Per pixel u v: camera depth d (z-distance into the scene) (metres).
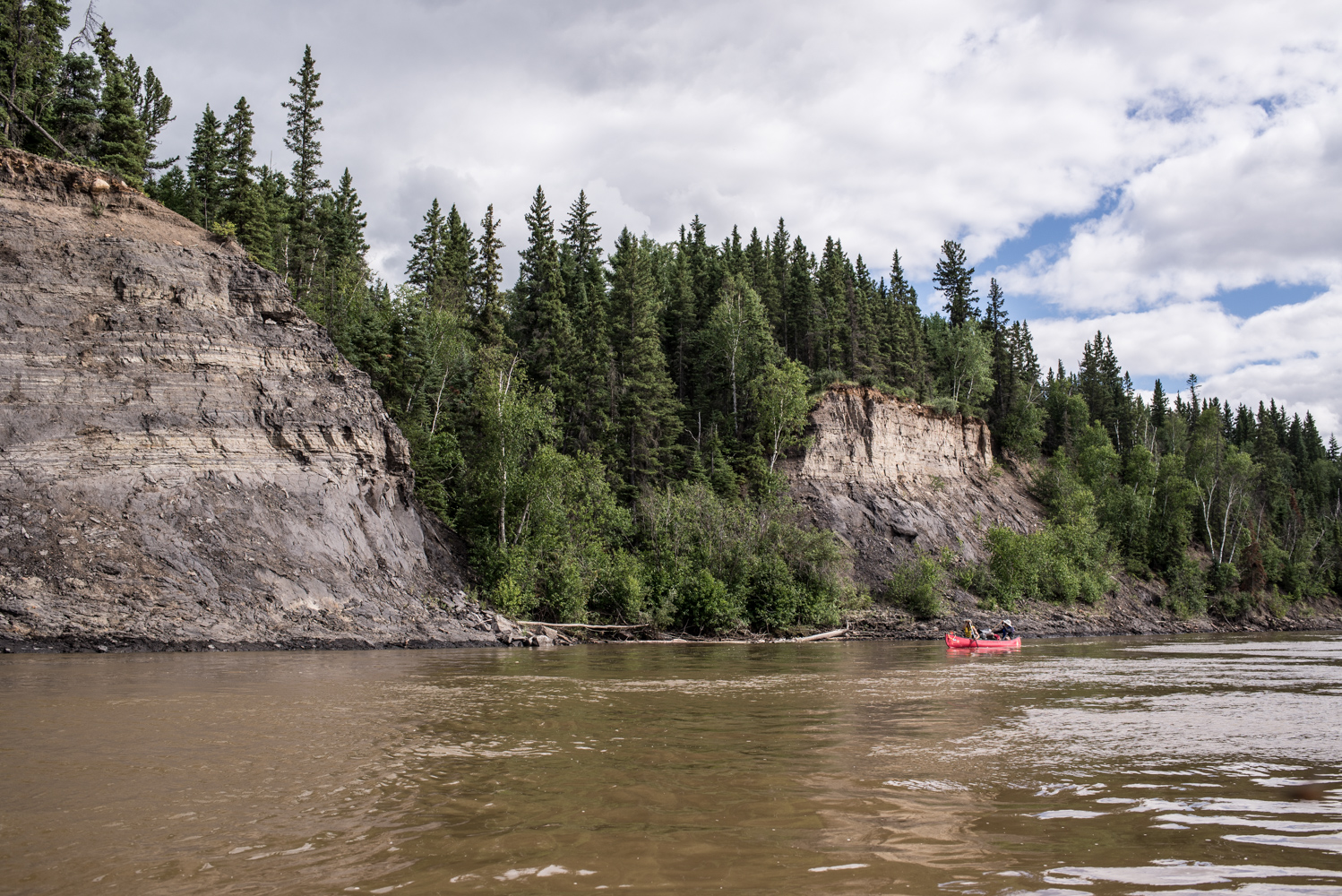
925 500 68.00
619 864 6.55
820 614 49.69
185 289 36.81
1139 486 88.50
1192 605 74.69
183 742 11.55
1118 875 6.43
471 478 48.47
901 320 87.31
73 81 47.62
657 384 61.75
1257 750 12.33
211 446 34.47
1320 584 90.94
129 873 6.23
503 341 60.94
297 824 7.65
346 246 74.25
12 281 33.50
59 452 31.11
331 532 35.66
